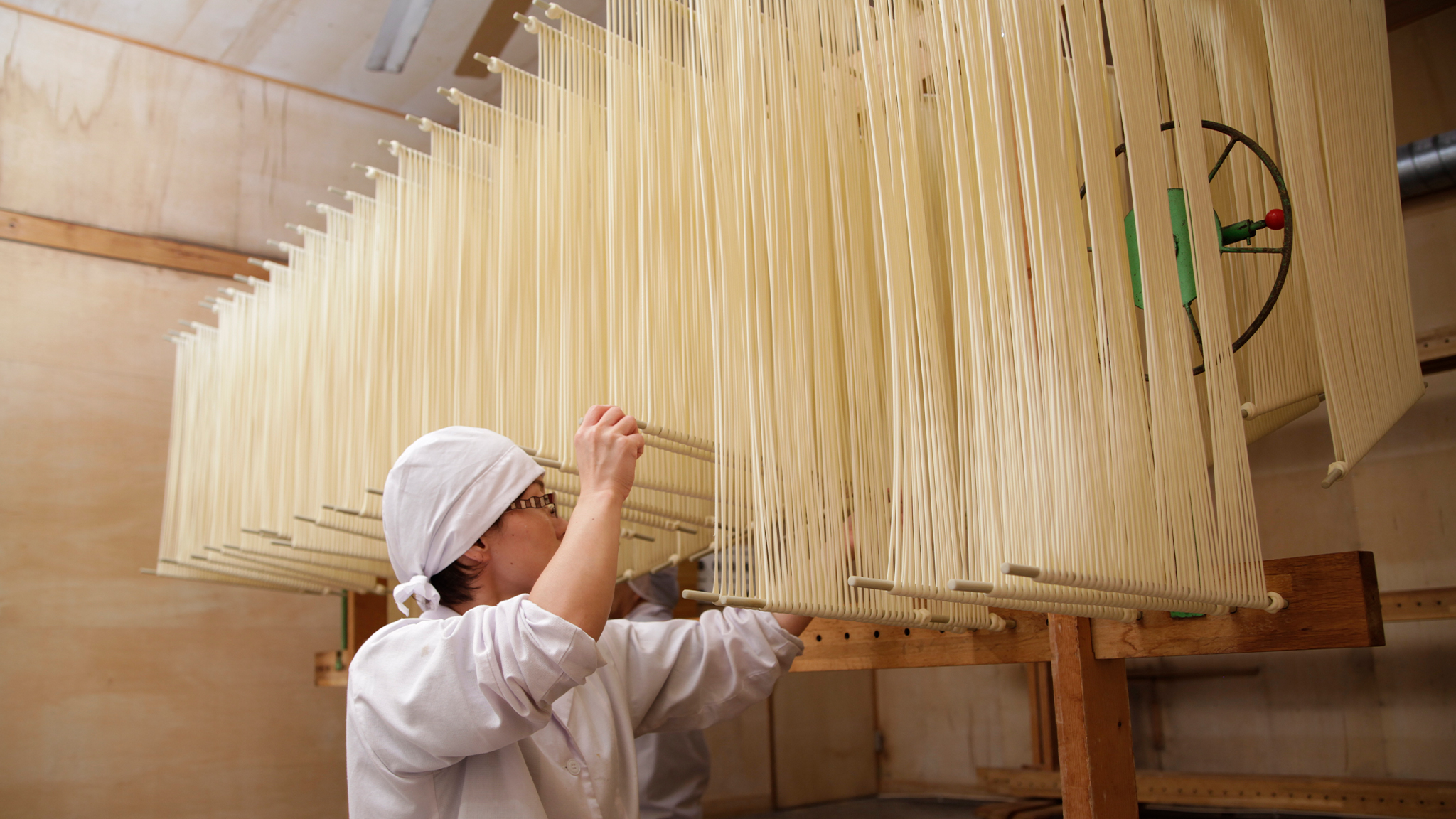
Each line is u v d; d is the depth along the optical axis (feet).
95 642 12.29
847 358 4.46
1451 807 9.35
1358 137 5.71
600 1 13.15
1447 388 10.61
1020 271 3.58
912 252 3.92
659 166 5.11
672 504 6.28
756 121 4.33
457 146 7.11
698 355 5.02
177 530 11.30
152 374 13.34
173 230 13.78
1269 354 5.73
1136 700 12.83
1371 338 5.26
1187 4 6.18
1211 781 11.00
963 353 4.08
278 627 13.52
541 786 3.94
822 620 6.21
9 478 12.15
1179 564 3.79
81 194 13.23
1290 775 11.06
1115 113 6.16
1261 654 11.84
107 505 12.70
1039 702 13.38
